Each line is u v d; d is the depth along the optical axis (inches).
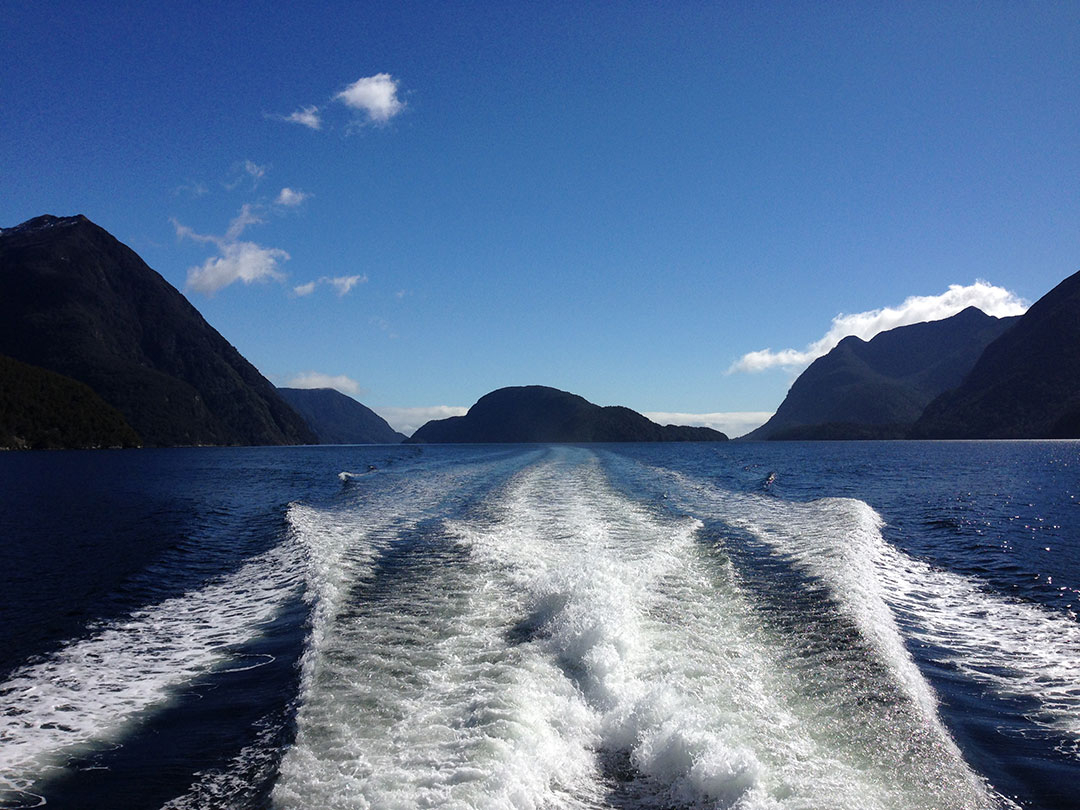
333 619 369.1
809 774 200.7
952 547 606.9
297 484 1409.9
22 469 2185.0
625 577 423.2
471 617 364.8
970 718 256.7
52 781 217.0
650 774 210.8
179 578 516.7
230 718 259.9
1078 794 203.3
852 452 3523.6
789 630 339.9
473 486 1151.0
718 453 3324.3
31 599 454.0
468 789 189.0
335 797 192.1
